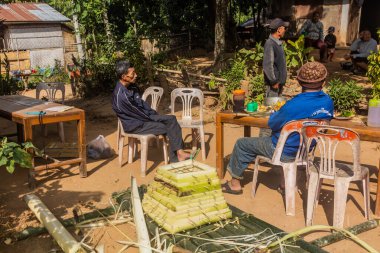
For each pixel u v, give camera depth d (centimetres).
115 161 605
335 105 812
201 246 341
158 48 1775
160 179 394
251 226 379
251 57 1067
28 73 1658
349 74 1189
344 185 379
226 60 1242
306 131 384
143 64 1131
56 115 505
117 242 372
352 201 454
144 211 403
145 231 362
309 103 395
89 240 374
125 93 537
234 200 461
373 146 644
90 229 392
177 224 363
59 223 379
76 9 1510
